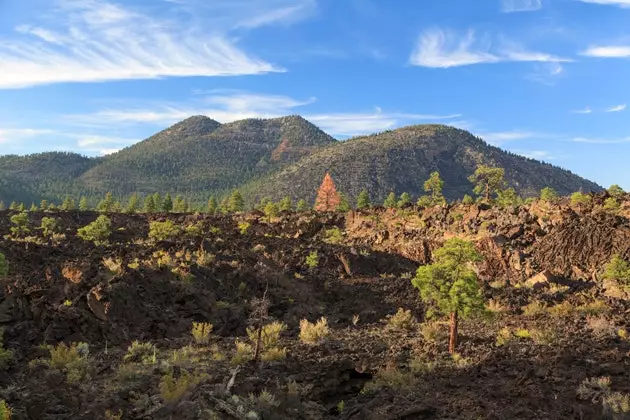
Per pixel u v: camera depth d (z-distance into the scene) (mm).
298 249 46750
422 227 56031
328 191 114375
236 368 14992
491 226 48531
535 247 43031
